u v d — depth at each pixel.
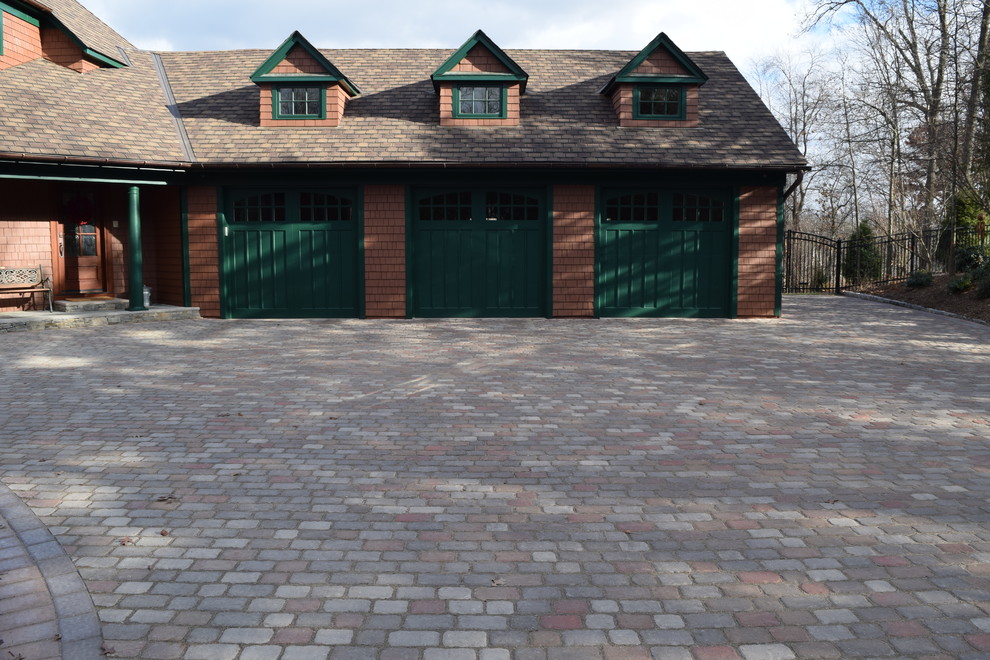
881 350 11.72
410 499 5.09
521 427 7.00
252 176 15.65
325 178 15.68
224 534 4.48
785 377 9.49
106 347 11.84
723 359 10.84
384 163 15.15
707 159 15.49
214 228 15.84
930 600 3.69
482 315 16.27
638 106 16.50
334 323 15.18
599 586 3.84
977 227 19.97
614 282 16.19
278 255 16.03
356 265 16.05
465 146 15.69
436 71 16.02
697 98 16.53
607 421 7.23
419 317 16.19
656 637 3.35
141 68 17.92
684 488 5.32
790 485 5.39
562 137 16.09
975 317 15.65
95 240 16.61
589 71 18.62
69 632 3.35
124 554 4.19
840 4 27.70
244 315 16.09
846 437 6.68
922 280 19.58
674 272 16.23
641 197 16.14
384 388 8.75
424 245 16.09
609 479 5.52
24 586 3.80
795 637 3.35
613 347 11.97
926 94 25.98
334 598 3.70
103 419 7.26
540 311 16.31
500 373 9.70
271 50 19.23
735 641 3.32
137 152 14.69
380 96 17.41
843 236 40.03
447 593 3.75
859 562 4.11
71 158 13.70
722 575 3.96
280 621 3.47
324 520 4.71
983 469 5.78
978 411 7.68
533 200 16.14
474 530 4.56
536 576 3.95
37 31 16.16
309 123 16.31
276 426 7.02
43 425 7.02
